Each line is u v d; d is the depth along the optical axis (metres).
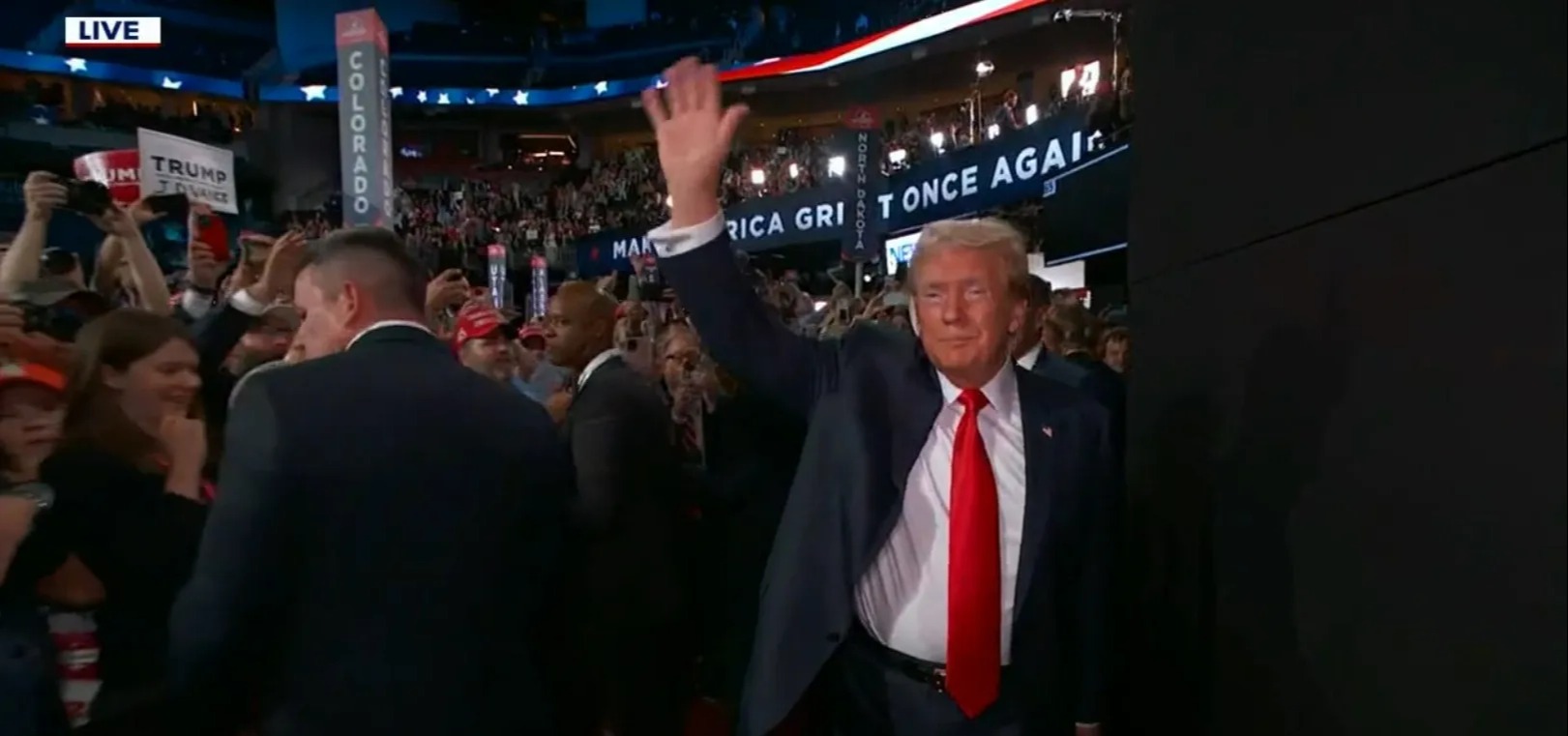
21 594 1.42
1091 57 15.38
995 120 13.84
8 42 19.16
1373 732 0.95
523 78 22.16
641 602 2.28
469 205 20.69
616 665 2.26
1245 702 1.28
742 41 20.48
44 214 2.57
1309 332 1.10
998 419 1.57
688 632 2.55
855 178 10.84
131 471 1.56
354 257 1.49
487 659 1.38
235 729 1.36
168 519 1.58
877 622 1.52
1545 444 0.69
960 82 17.95
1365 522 0.96
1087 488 1.56
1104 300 6.76
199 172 4.20
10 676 1.38
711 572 2.92
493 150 22.95
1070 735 1.61
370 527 1.31
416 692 1.31
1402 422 0.90
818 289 13.09
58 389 1.58
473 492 1.38
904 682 1.52
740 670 2.89
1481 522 0.77
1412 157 0.88
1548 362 0.69
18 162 16.41
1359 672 0.97
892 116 19.41
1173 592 1.61
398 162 22.66
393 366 1.42
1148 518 1.77
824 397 1.55
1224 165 1.39
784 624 1.47
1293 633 1.13
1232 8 1.35
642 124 22.75
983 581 1.47
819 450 1.53
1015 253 1.50
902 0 17.41
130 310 1.77
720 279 1.44
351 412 1.33
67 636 1.46
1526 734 0.71
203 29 20.59
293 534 1.28
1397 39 0.91
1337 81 1.03
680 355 4.02
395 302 1.50
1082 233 5.81
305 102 19.94
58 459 1.53
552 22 23.28
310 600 1.29
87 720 1.40
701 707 2.84
